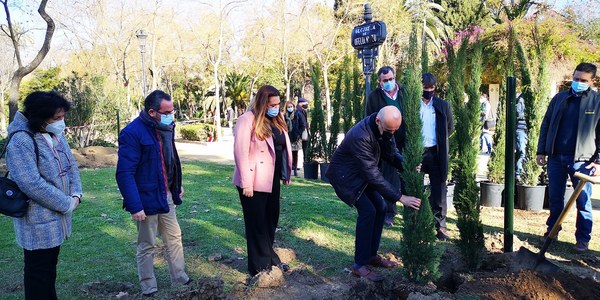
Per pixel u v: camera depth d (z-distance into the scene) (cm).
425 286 396
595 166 498
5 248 553
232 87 4034
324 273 457
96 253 530
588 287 393
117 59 3412
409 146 393
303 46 2897
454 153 730
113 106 1944
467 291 380
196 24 3128
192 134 2480
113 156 1559
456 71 563
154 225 405
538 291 372
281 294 396
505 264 438
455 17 2989
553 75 1404
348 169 430
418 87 389
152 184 395
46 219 339
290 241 559
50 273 351
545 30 1422
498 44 1444
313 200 791
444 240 551
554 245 546
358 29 834
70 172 361
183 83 4534
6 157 328
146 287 405
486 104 1577
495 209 734
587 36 1878
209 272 465
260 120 424
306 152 1077
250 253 444
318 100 1084
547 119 540
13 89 1556
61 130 346
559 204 538
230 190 916
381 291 404
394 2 2422
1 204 322
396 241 555
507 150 461
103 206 778
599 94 498
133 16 2994
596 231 606
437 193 561
